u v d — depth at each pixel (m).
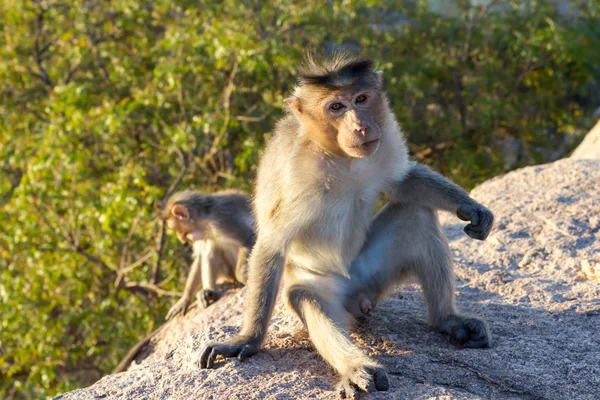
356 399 5.09
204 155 17.94
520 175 9.37
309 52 6.32
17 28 19.17
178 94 16.55
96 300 17.02
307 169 5.94
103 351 17.00
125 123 16.64
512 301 6.69
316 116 5.88
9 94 19.34
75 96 16.45
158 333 9.65
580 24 21.17
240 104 17.86
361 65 5.97
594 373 5.41
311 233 6.16
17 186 17.94
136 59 19.00
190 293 10.61
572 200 8.38
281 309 6.84
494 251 7.67
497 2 20.33
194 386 5.51
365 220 6.30
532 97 20.41
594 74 22.64
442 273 6.16
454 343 5.97
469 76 20.34
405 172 6.21
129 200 15.02
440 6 21.78
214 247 10.38
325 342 5.50
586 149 11.20
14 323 15.84
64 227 16.08
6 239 16.08
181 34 16.89
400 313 6.57
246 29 17.05
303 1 18.05
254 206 6.81
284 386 5.36
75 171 15.79
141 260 15.82
